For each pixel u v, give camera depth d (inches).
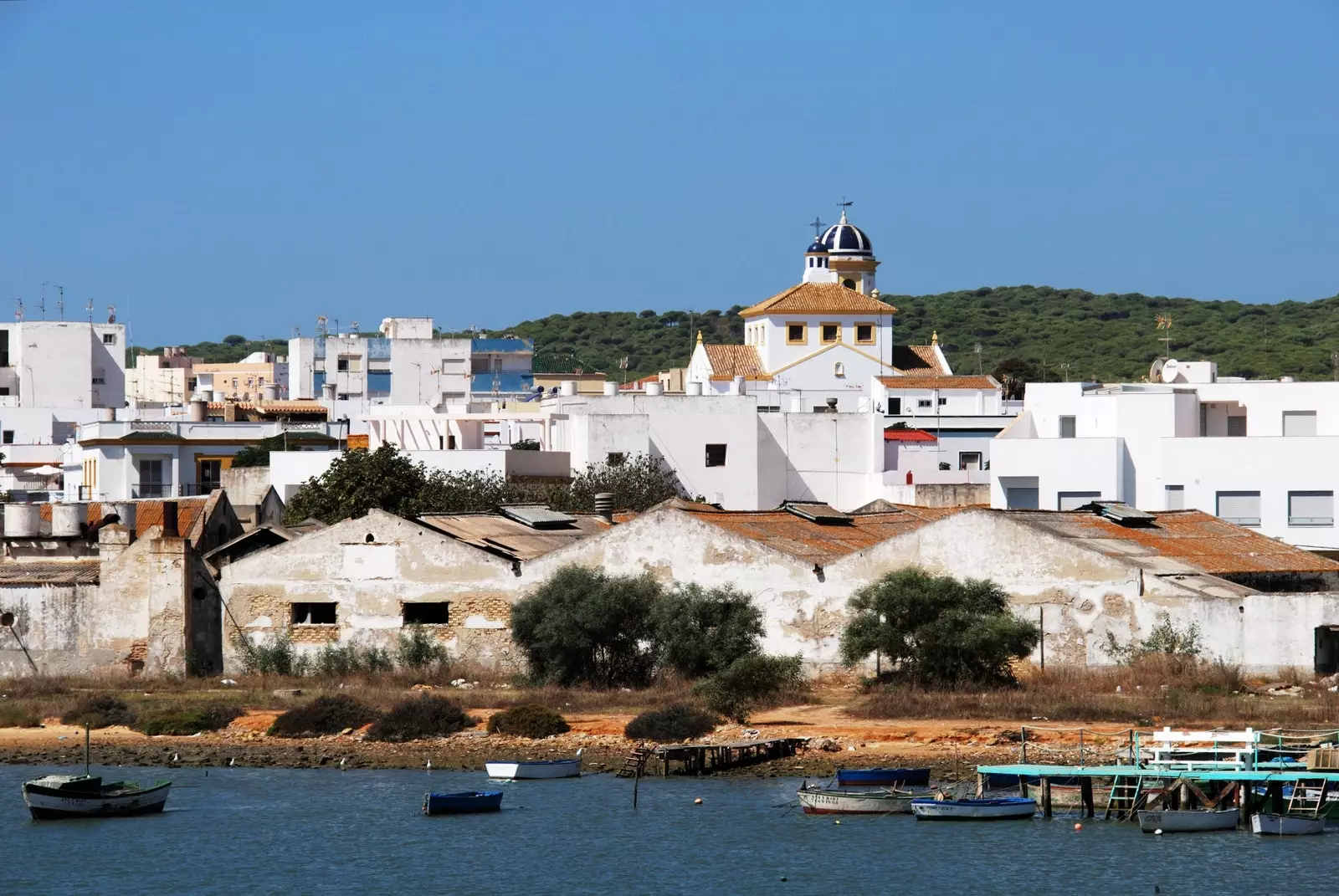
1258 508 6565.0
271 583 5369.1
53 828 3998.5
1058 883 3476.9
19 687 5270.7
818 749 4377.5
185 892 3555.6
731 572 5093.5
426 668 5236.2
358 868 3676.2
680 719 4517.7
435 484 7204.7
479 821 3964.1
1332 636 4832.7
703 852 3705.7
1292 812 3843.5
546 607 5078.7
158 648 5398.6
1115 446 6732.3
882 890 3462.1
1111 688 4704.7
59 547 5625.0
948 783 4069.9
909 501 7539.4
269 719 4842.5
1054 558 4894.2
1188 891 3410.4
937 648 4773.6
